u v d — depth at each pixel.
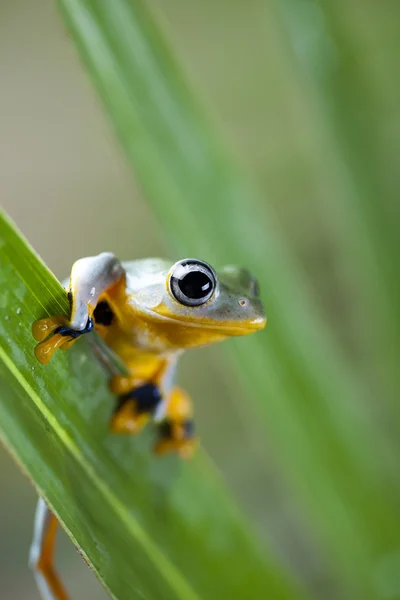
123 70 0.32
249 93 0.76
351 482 0.36
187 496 0.32
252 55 0.77
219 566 0.32
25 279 0.28
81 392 0.30
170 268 0.29
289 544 0.61
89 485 0.29
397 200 0.36
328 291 0.70
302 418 0.35
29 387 0.28
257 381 0.35
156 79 0.33
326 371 0.36
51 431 0.28
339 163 0.36
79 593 0.58
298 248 0.72
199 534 0.32
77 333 0.29
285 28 0.36
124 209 0.73
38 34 0.76
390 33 0.59
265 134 0.75
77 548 0.28
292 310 0.35
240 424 0.70
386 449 0.37
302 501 0.36
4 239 0.28
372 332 0.38
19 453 0.27
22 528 0.61
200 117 0.33
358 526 0.36
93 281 0.29
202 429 0.69
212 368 0.72
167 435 0.32
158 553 0.31
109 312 0.30
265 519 0.63
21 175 0.72
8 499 0.62
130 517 0.31
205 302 0.29
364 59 0.36
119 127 0.32
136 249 0.72
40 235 0.70
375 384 0.57
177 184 0.33
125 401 0.30
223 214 0.34
